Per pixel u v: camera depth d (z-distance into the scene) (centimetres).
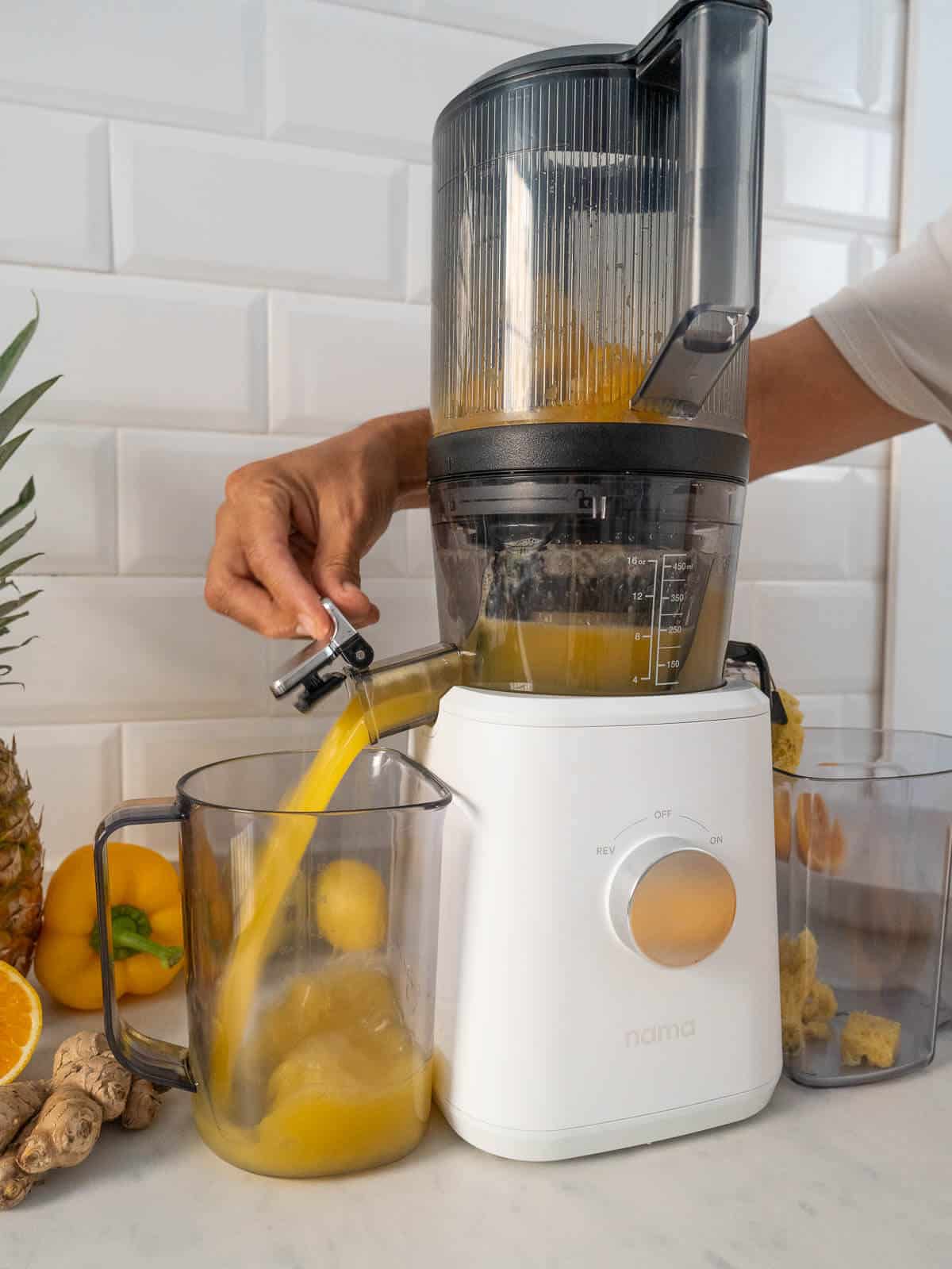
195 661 80
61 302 75
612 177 48
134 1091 50
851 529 101
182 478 79
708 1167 48
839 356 78
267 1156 46
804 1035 55
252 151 79
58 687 77
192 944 49
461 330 52
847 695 102
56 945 64
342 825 48
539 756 46
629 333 48
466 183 52
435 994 50
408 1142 48
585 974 47
